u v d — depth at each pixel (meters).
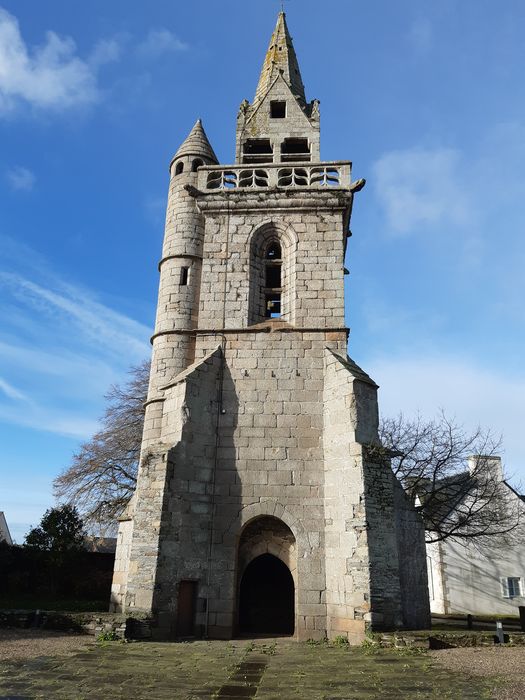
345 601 15.77
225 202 21.88
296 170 23.12
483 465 31.38
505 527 32.12
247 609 21.36
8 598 26.62
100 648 13.41
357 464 16.61
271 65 28.16
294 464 17.97
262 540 17.88
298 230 21.50
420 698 8.80
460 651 13.27
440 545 34.12
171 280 21.94
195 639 15.77
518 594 33.09
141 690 9.35
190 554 16.67
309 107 26.47
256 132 24.73
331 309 20.19
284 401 18.81
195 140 25.03
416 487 30.23
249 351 19.61
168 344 20.88
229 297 20.66
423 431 34.81
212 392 18.89
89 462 34.00
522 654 12.61
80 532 31.38
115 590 18.39
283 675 10.72
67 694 8.94
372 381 18.31
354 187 21.48
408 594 17.55
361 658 12.50
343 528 16.48
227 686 9.77
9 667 10.87
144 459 17.17
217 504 17.66
